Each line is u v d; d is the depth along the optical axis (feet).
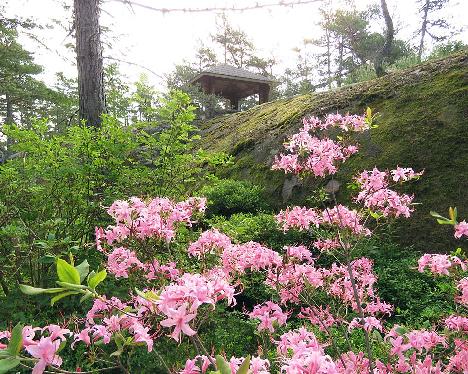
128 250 5.65
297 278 6.68
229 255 5.91
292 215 7.71
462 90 17.80
